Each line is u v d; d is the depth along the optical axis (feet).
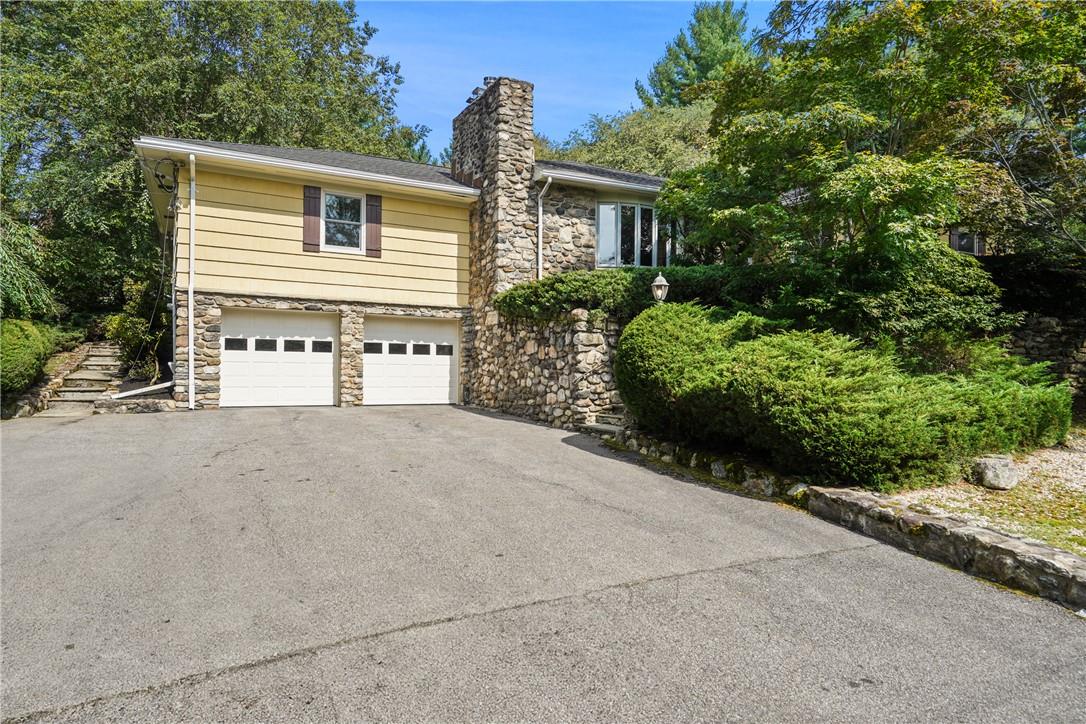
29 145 55.47
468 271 43.65
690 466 21.08
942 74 26.91
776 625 10.10
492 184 40.06
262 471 19.77
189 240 35.19
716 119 35.45
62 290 52.90
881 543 14.30
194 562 12.25
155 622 9.77
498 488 18.19
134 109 55.16
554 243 41.29
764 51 32.81
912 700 8.09
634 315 31.86
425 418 33.58
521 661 8.79
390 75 83.15
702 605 10.77
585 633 9.65
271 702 7.72
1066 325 34.06
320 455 22.39
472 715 7.53
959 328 27.99
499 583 11.50
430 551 13.04
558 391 31.60
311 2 70.85
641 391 22.89
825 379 17.43
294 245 37.88
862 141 31.94
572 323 30.55
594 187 41.96
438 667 8.59
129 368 43.06
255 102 59.06
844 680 8.53
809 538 14.48
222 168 35.86
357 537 13.80
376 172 39.70
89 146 53.26
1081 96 30.78
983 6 24.32
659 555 13.12
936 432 17.04
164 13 56.54
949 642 9.71
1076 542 13.12
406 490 17.75
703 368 21.33
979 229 34.12
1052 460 20.42
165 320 46.06
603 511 16.16
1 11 58.90
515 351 36.37
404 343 41.96
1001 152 32.22
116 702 7.68
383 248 40.60
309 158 39.52
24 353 31.91
